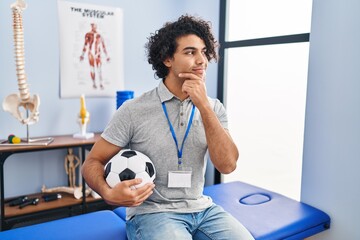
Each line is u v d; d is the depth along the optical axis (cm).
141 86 283
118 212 177
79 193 241
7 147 202
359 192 181
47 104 243
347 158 186
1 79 225
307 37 222
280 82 247
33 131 240
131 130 131
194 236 138
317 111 200
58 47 243
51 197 234
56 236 144
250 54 271
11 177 236
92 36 255
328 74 192
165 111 131
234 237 129
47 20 237
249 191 221
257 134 271
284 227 170
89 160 132
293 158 242
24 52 230
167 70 136
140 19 275
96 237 144
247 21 274
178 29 126
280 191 254
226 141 127
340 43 185
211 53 136
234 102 293
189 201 134
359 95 178
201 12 296
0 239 140
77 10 246
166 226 123
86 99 259
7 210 215
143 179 123
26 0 227
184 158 131
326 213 198
